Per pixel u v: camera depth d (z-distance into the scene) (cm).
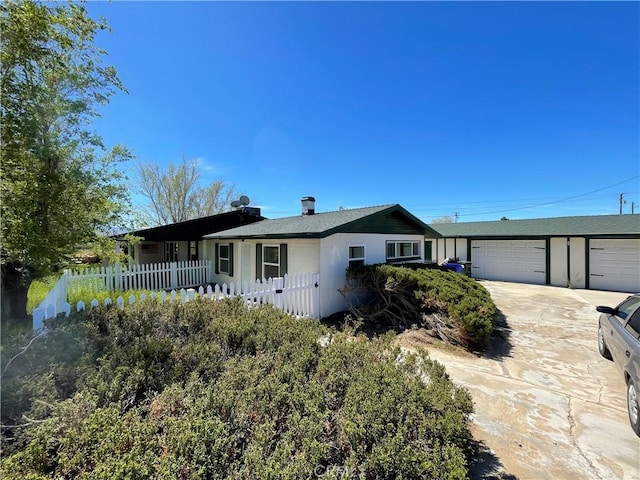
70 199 492
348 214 1017
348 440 193
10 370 259
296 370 269
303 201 1244
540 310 924
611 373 480
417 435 209
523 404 379
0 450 185
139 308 432
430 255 1505
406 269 761
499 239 1600
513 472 256
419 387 255
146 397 246
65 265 563
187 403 222
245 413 210
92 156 533
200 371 287
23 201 410
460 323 585
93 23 457
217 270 1341
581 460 275
